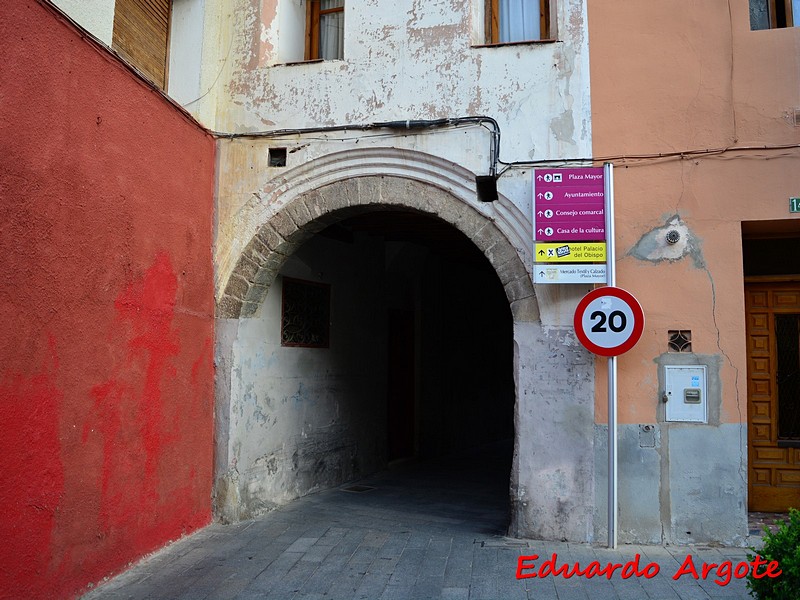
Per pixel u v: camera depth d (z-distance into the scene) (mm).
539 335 6223
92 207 4965
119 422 5289
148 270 5734
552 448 6113
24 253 4262
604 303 5750
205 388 6699
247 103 7152
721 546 5812
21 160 4238
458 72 6629
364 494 8352
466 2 6688
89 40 4902
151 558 5656
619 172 6223
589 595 4828
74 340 4754
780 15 6434
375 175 6758
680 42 6238
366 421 9695
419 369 11414
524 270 6293
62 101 4633
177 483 6145
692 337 5992
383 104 6793
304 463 8117
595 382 6082
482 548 5891
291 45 7695
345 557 5691
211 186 7016
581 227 6102
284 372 7730
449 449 12453
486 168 6438
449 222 6535
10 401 4137
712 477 5875
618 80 6305
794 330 7020
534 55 6473
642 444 6000
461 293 13336
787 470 6957
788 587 3322
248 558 5676
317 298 8531
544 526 6090
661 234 6109
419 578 5191
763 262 7047
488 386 14516
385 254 10367
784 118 5992
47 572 4453
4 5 4094
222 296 6949
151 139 5805
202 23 7035
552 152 6340
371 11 6949
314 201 6879
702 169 6094
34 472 4336
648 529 5941
